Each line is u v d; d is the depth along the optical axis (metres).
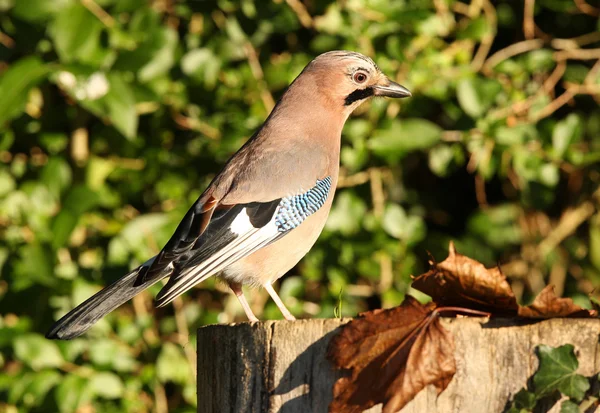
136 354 10.55
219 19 10.80
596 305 4.92
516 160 10.79
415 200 12.30
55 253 9.84
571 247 12.58
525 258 12.42
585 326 4.59
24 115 10.74
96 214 10.84
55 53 9.93
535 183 11.13
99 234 10.80
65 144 10.89
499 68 10.94
